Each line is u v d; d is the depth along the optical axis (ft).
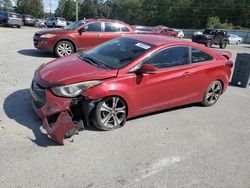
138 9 316.19
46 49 35.88
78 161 12.39
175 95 18.19
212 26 208.03
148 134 15.57
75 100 14.07
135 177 11.69
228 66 21.18
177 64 17.98
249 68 28.66
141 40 18.08
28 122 15.51
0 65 29.07
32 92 15.29
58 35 35.73
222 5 243.60
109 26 38.17
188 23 261.65
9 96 19.34
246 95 26.13
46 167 11.79
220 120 18.79
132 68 15.72
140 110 16.67
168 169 12.48
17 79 24.00
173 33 113.29
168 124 17.19
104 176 11.56
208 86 20.25
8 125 14.98
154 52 16.66
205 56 19.90
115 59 16.53
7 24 110.63
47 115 13.82
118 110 15.56
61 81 14.07
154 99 17.04
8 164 11.77
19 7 311.27
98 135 14.82
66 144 13.61
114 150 13.55
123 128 15.97
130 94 15.67
